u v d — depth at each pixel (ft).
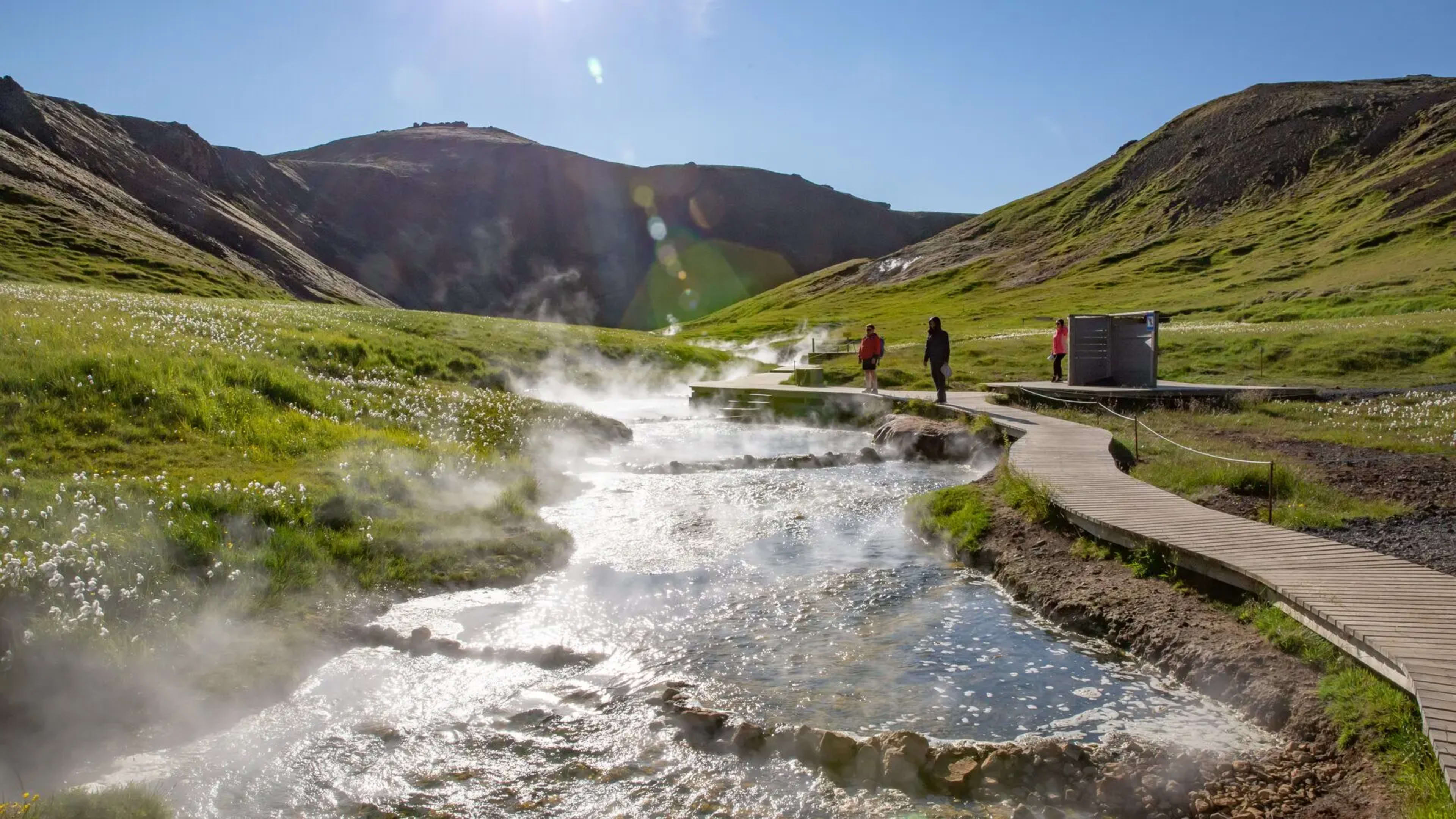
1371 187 320.29
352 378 77.00
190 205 517.14
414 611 33.94
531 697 27.27
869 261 499.92
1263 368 117.29
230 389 55.16
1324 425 73.31
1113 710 26.71
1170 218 386.93
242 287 296.92
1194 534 36.58
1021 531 43.32
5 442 40.47
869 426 95.45
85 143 515.09
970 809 21.21
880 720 26.07
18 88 505.66
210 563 32.58
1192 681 28.02
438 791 22.02
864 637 32.86
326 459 47.65
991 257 415.64
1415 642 23.95
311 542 36.29
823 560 43.19
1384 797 19.62
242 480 41.19
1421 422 72.74
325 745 24.03
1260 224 336.49
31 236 266.16
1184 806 20.93
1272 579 29.86
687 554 43.75
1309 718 23.86
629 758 23.65
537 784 22.35
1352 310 177.06
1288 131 416.67
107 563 29.84
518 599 35.99
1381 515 42.57
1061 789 21.94
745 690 28.12
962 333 216.74
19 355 49.26
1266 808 20.43
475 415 71.67
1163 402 89.61
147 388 49.90
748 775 22.84
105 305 76.07
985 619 34.88
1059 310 257.55
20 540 29.84
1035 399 93.56
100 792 19.99
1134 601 33.55
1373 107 410.72
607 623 33.78
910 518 50.85
